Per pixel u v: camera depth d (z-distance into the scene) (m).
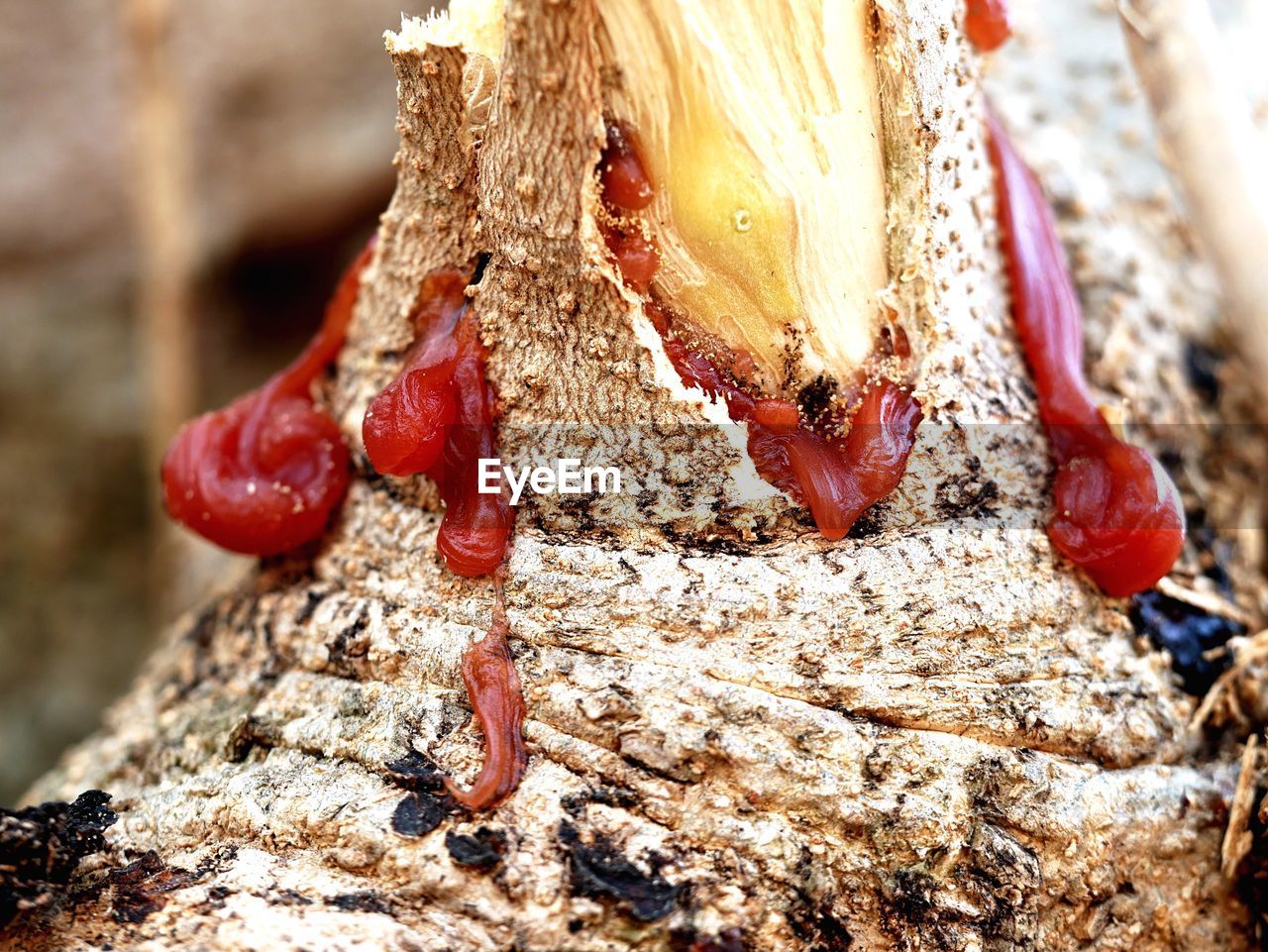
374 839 0.10
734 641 0.10
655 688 0.10
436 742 0.10
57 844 0.10
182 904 0.10
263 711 0.11
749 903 0.10
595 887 0.10
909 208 0.11
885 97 0.10
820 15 0.10
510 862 0.10
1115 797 0.11
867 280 0.11
